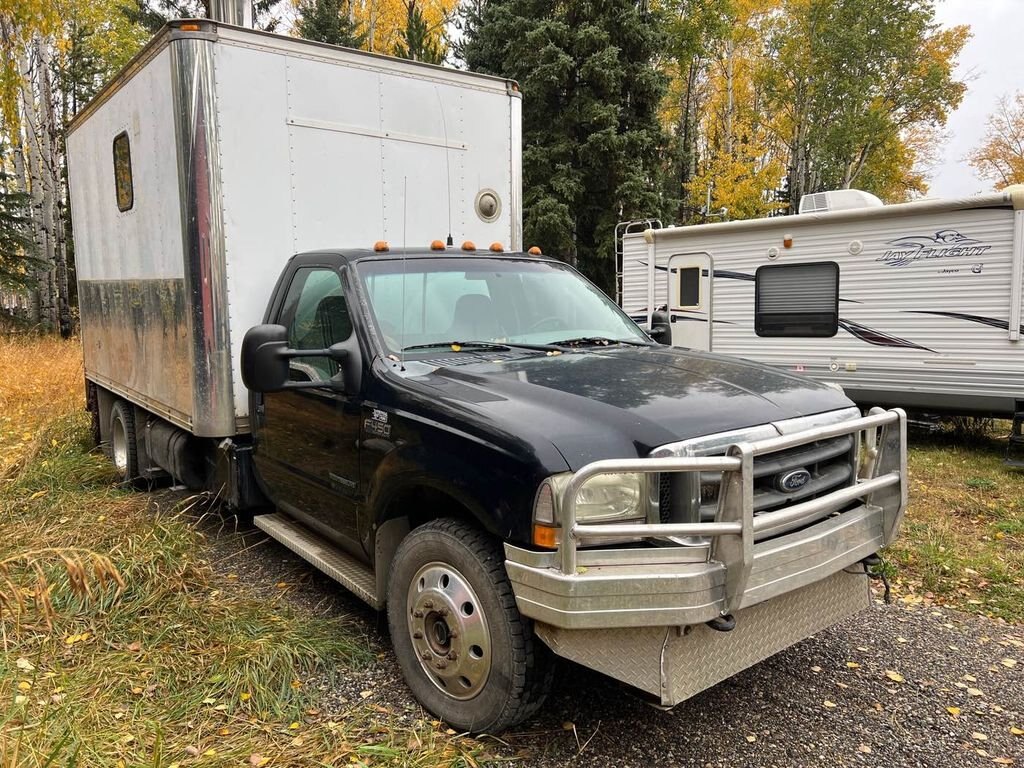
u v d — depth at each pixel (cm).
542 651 285
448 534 303
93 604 391
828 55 2753
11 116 1558
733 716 325
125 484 650
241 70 466
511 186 596
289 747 290
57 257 2206
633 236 1173
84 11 2350
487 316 410
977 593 459
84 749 277
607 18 2114
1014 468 773
